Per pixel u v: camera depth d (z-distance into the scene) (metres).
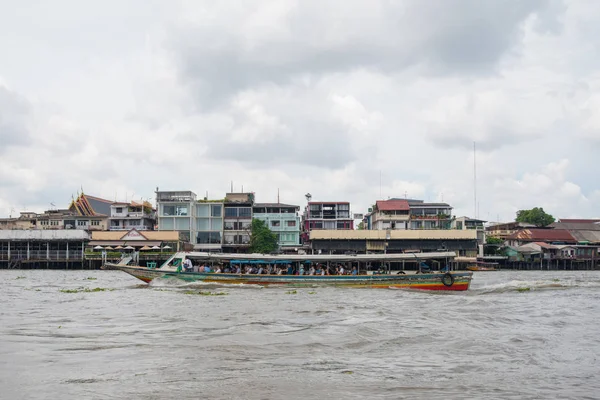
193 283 35.12
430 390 10.65
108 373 11.73
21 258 73.31
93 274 59.72
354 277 34.53
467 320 20.28
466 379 11.50
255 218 79.38
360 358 13.43
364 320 20.05
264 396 10.16
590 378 11.67
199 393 10.30
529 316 21.66
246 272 36.31
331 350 14.38
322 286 34.84
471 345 15.15
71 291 32.09
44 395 10.14
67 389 10.52
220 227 79.44
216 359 13.16
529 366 12.73
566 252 87.69
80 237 73.25
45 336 16.27
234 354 13.76
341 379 11.39
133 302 26.14
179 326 18.33
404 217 83.25
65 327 18.03
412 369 12.34
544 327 18.62
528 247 88.19
